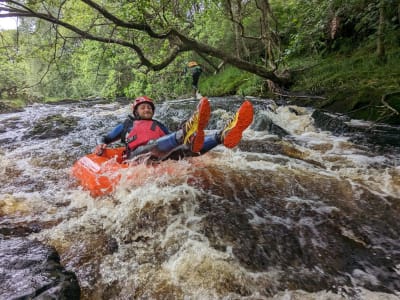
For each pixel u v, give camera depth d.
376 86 6.18
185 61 11.98
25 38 6.63
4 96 14.62
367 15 7.20
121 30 6.23
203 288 2.05
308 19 7.71
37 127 6.54
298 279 2.16
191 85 12.86
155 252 2.40
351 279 2.17
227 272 2.17
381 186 3.34
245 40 11.86
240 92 9.71
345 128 5.19
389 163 3.95
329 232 2.66
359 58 7.63
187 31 10.37
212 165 3.74
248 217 2.81
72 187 3.56
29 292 1.75
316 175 3.60
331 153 4.36
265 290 2.05
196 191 3.13
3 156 4.81
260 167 3.77
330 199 3.12
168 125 6.58
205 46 6.98
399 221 2.80
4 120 8.13
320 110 6.30
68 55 8.38
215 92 11.02
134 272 2.21
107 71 10.80
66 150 5.10
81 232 2.67
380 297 2.00
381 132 5.00
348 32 8.58
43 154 4.91
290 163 3.96
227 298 1.98
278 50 8.55
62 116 7.80
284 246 2.48
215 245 2.45
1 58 6.29
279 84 8.48
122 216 2.83
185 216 2.78
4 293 1.74
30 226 2.78
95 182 3.29
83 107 11.11
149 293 2.04
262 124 5.47
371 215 2.89
